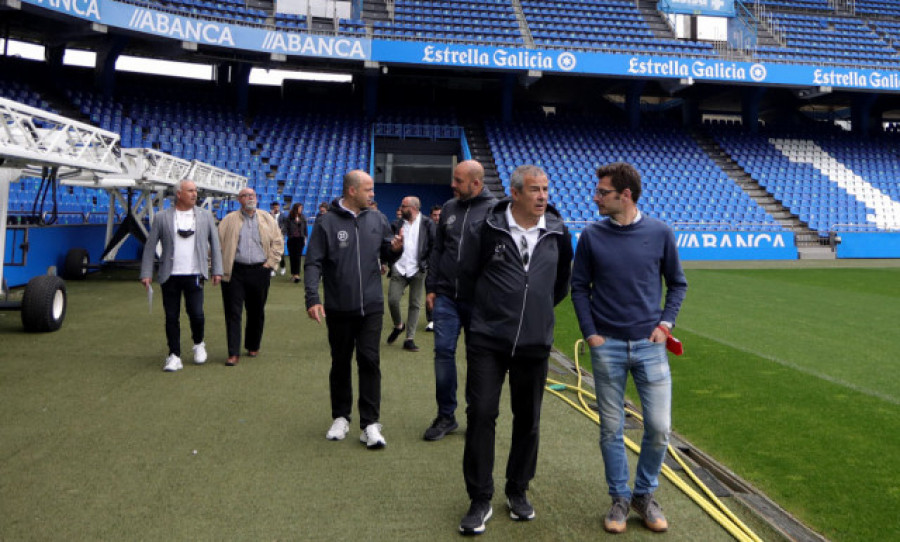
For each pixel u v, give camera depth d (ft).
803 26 88.58
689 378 18.51
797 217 71.20
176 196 18.10
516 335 9.41
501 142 77.15
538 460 12.19
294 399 15.65
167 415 14.14
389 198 78.95
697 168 77.10
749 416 15.05
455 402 13.52
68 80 68.28
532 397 9.70
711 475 11.62
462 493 10.56
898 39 87.76
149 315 26.73
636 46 78.02
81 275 38.04
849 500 10.61
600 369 9.68
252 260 19.24
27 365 18.08
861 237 67.05
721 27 85.35
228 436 12.93
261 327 20.16
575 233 65.26
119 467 11.18
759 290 39.73
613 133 82.02
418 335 24.41
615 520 9.43
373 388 12.87
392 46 64.90
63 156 22.43
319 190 66.08
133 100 70.28
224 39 60.59
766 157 80.84
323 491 10.48
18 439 12.37
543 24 80.43
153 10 57.21
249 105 78.13
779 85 72.74
